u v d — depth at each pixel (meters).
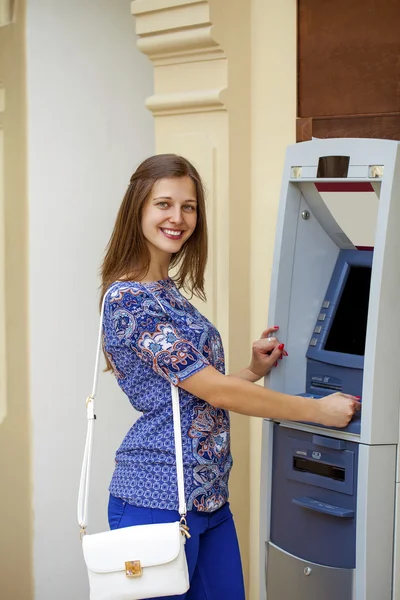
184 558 2.04
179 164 2.21
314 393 2.46
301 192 2.43
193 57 3.09
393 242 2.14
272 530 2.48
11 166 3.96
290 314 2.47
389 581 2.24
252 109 3.10
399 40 2.67
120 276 2.22
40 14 3.82
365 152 2.18
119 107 3.81
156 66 3.22
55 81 3.84
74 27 3.79
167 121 3.23
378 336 2.14
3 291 4.06
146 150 3.84
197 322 2.20
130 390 2.18
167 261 2.29
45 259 3.96
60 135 3.86
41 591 4.13
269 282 3.11
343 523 2.27
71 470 4.01
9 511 4.18
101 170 3.84
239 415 3.18
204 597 2.19
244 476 3.22
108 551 2.05
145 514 2.12
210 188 3.09
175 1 2.99
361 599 2.21
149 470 2.13
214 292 3.12
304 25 2.89
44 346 4.01
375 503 2.19
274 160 3.06
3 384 4.14
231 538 2.23
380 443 2.18
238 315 3.13
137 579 2.04
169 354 2.07
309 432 2.33
